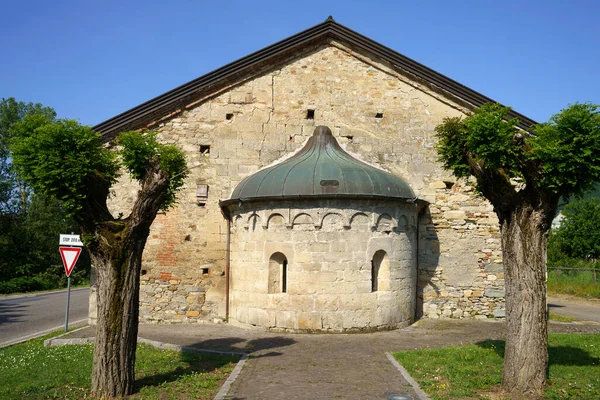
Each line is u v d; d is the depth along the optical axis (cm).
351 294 1396
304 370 987
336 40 1766
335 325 1382
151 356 1104
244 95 1705
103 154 904
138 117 1634
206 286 1636
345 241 1400
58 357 1112
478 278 1716
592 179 851
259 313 1439
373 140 1731
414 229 1612
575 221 4112
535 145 833
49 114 4953
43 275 4128
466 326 1544
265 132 1697
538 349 834
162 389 855
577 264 3750
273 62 1727
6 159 4581
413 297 1588
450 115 1753
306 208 1403
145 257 1638
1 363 1070
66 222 4594
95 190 854
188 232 1645
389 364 1030
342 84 1747
